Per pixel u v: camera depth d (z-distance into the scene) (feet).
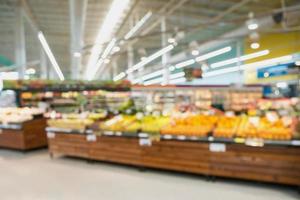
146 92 40.50
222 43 51.24
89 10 29.99
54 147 21.66
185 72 41.68
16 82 32.50
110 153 18.58
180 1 28.71
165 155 16.28
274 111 16.34
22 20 34.71
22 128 24.27
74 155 20.59
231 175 14.44
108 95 40.14
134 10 31.55
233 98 37.52
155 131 16.37
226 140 14.32
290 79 40.93
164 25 35.53
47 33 43.70
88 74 96.22
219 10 33.24
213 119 16.49
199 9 32.27
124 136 17.66
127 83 42.91
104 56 49.29
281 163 13.23
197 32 43.45
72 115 22.03
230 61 51.08
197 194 13.24
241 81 53.31
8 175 17.48
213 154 14.78
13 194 14.21
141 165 17.20
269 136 13.37
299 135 12.78
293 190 13.41
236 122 15.48
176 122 16.84
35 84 33.91
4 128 25.68
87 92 38.70
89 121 20.02
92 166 18.81
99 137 18.99
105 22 29.01
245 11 33.73
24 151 24.48
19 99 32.73
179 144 15.76
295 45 41.16
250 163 13.93
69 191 14.30
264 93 38.75
